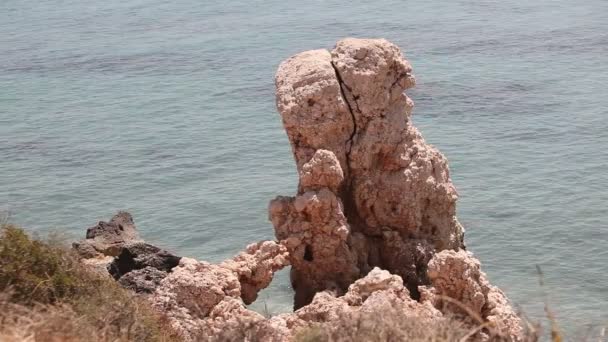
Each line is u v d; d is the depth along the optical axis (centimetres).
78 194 6338
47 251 1802
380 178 2427
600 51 10556
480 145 7250
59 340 1483
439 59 10562
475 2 14300
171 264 3197
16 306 1524
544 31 11831
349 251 2372
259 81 10038
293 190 6256
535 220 5459
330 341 1503
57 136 8162
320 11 14300
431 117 8156
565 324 3862
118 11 15662
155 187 6462
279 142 7525
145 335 1716
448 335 1452
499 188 6134
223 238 5362
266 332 1817
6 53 12606
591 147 7081
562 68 9838
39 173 6956
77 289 1773
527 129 7638
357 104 2388
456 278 2172
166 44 12512
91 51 12400
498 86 9169
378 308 1669
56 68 11419
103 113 9025
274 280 4097
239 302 2172
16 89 10375
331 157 2314
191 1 16062
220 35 12900
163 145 7650
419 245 2430
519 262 4806
